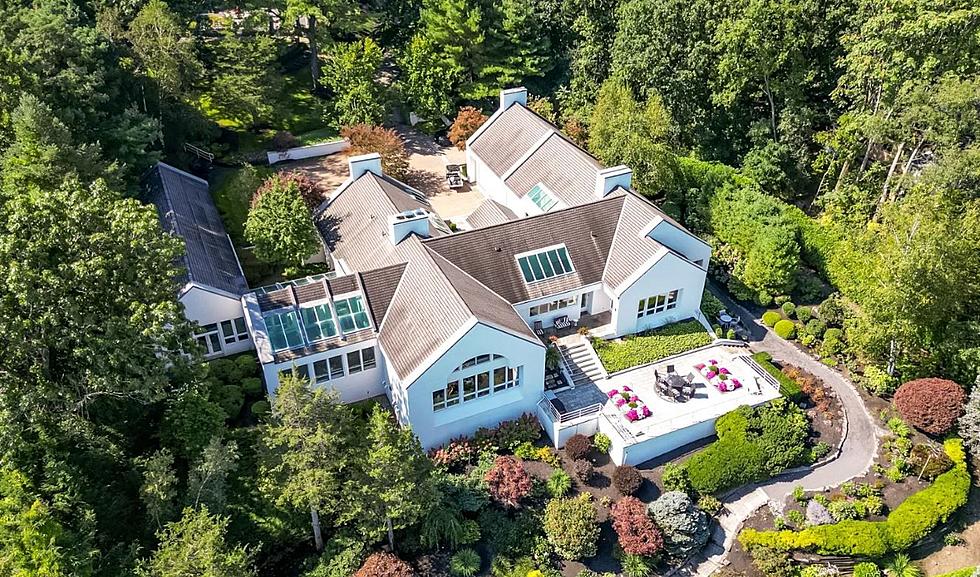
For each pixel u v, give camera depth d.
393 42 95.81
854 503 47.06
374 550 42.72
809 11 71.06
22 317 37.53
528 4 87.88
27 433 39.56
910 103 60.94
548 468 48.47
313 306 50.78
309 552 42.97
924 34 59.34
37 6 65.75
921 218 52.31
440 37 84.25
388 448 37.28
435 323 47.97
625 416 50.72
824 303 61.00
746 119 79.81
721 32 71.25
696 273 57.19
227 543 40.62
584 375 54.44
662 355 56.25
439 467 47.53
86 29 63.03
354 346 50.22
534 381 51.00
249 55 76.69
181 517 40.00
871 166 71.88
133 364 38.91
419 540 43.28
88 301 39.25
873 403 54.66
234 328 54.50
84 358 39.25
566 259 57.06
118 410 44.56
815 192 79.19
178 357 42.34
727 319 60.38
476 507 44.84
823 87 78.75
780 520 46.34
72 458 40.12
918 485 48.91
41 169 49.38
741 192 68.56
